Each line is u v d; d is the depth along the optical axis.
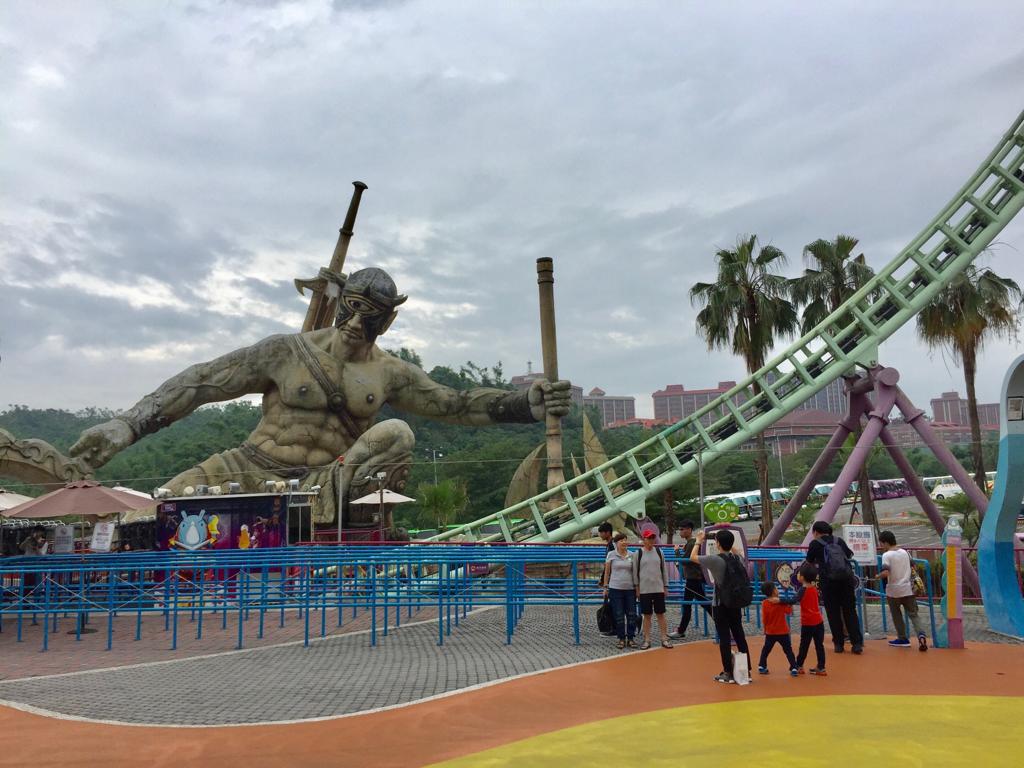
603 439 102.25
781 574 12.41
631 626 14.01
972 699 9.81
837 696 10.02
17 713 10.07
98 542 18.95
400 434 35.50
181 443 116.50
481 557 15.55
